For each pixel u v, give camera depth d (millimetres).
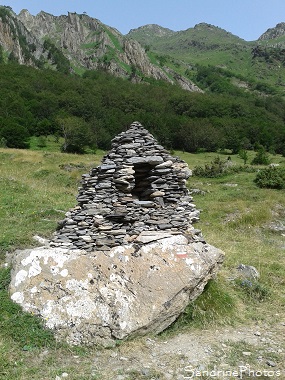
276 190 23062
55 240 7375
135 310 6195
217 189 23688
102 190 7680
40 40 190000
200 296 7191
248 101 122438
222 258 7801
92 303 6168
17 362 5320
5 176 19859
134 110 83438
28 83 89250
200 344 6148
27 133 50625
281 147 63844
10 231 9945
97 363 5473
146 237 7305
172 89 123250
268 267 10016
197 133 60406
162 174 8094
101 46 181000
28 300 6309
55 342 5758
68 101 74375
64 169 26969
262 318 7164
